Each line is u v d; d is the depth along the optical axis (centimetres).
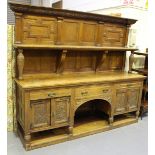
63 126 268
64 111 255
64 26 279
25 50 262
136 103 331
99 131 295
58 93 244
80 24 293
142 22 373
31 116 233
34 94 229
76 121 319
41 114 239
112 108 300
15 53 262
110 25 324
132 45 360
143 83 347
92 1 408
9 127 284
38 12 253
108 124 310
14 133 280
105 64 340
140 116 358
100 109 328
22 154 231
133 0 347
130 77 309
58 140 260
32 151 239
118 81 295
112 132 299
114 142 269
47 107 241
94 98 276
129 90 314
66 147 252
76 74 308
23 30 250
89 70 325
